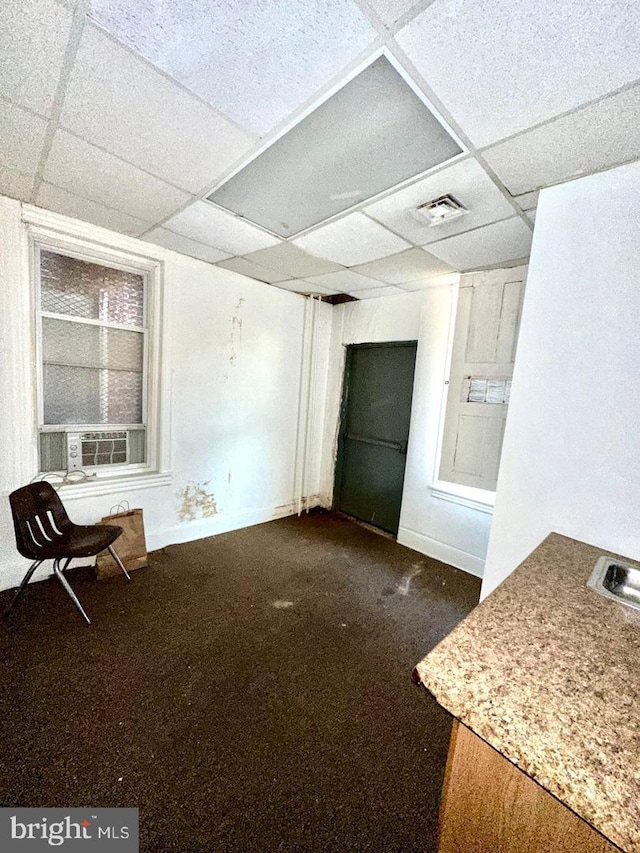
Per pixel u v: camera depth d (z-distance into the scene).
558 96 1.07
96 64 1.07
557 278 1.52
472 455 2.67
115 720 1.40
